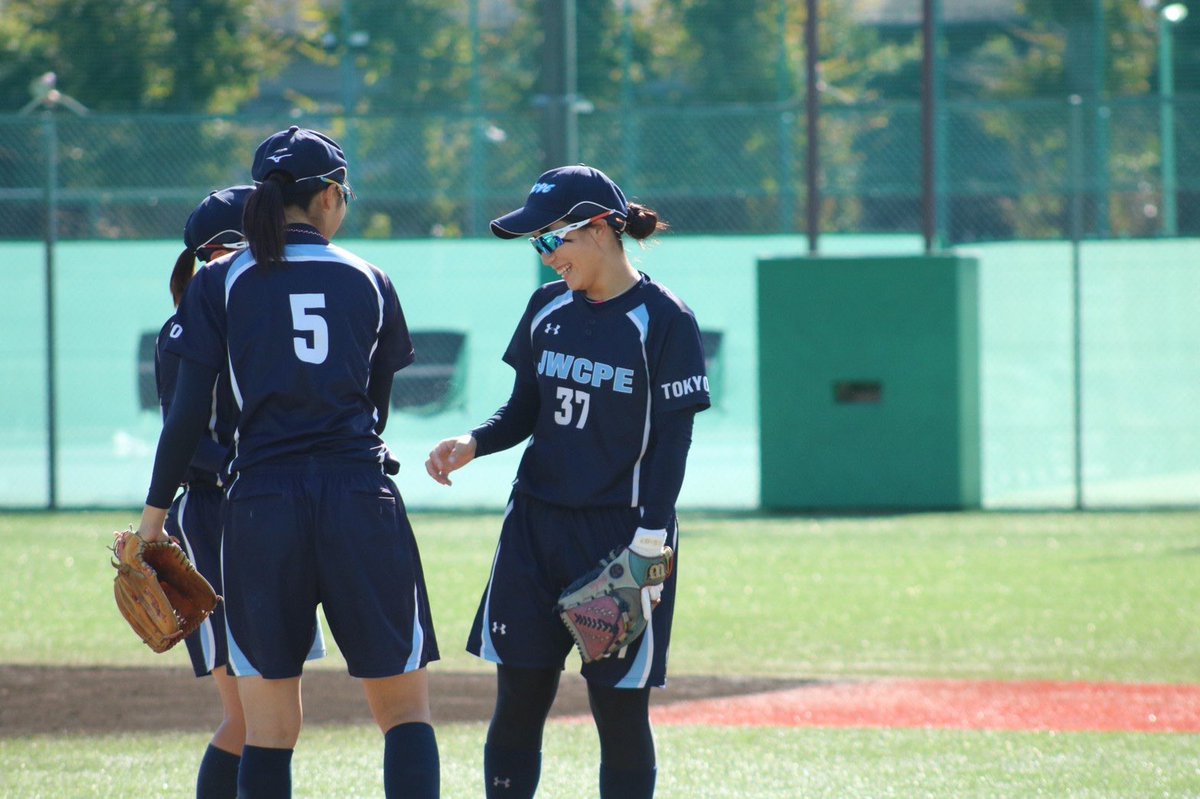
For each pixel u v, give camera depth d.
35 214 73.50
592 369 15.02
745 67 78.69
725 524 47.34
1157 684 25.53
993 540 43.34
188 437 14.23
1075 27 81.81
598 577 14.65
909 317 49.66
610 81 78.50
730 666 27.27
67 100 71.69
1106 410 58.12
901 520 47.72
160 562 14.63
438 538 44.34
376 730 22.20
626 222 15.22
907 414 49.88
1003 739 21.69
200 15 80.38
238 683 14.84
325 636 30.05
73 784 19.08
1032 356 58.00
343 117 52.72
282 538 13.97
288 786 14.48
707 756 20.66
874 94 83.56
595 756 20.58
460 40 81.19
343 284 14.44
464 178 79.38
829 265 50.00
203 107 80.44
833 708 23.78
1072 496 53.38
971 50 83.69
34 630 31.02
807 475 50.47
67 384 56.25
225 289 14.26
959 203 81.50
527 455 15.64
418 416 54.38
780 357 50.38
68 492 54.28
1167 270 58.88
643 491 15.20
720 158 77.31
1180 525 46.16
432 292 54.62
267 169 14.48
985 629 30.67
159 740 21.62
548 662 15.35
